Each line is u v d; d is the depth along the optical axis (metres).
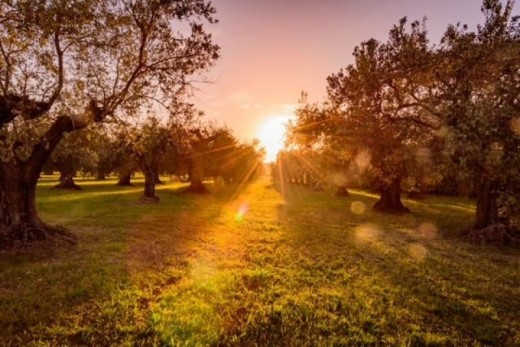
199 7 14.90
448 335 7.29
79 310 7.88
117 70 15.48
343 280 10.65
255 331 7.25
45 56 13.16
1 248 13.13
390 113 18.84
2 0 10.56
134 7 14.16
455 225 23.02
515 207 9.91
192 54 16.00
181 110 16.94
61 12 11.39
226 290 9.52
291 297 9.06
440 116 15.43
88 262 11.91
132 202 33.00
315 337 7.02
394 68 18.23
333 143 22.81
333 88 21.02
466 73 16.30
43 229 14.41
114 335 6.81
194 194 45.81
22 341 6.45
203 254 13.64
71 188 50.56
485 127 10.84
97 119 15.25
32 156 14.52
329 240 16.91
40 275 10.34
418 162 19.47
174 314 7.80
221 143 51.12
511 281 11.21
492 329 7.65
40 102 13.47
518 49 14.48
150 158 34.84
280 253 13.98
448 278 11.32
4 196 13.98
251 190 59.09
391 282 10.62
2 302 8.20
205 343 6.61
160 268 11.44
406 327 7.58
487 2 16.41
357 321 7.79
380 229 20.88
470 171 13.23
